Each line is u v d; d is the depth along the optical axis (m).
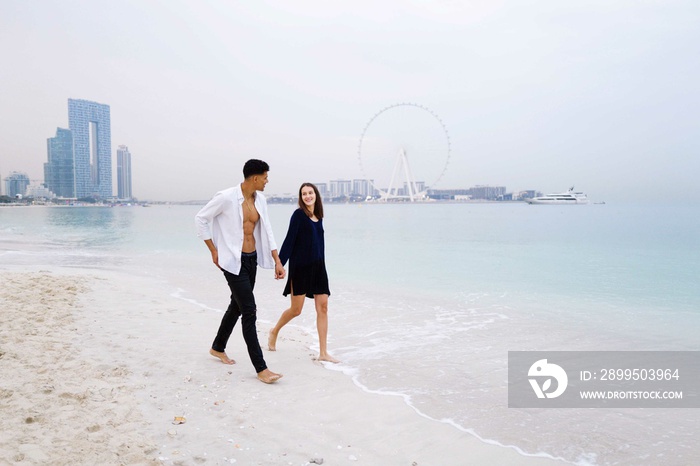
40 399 3.42
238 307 4.48
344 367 4.70
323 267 4.93
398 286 9.75
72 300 7.04
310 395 3.85
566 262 13.66
